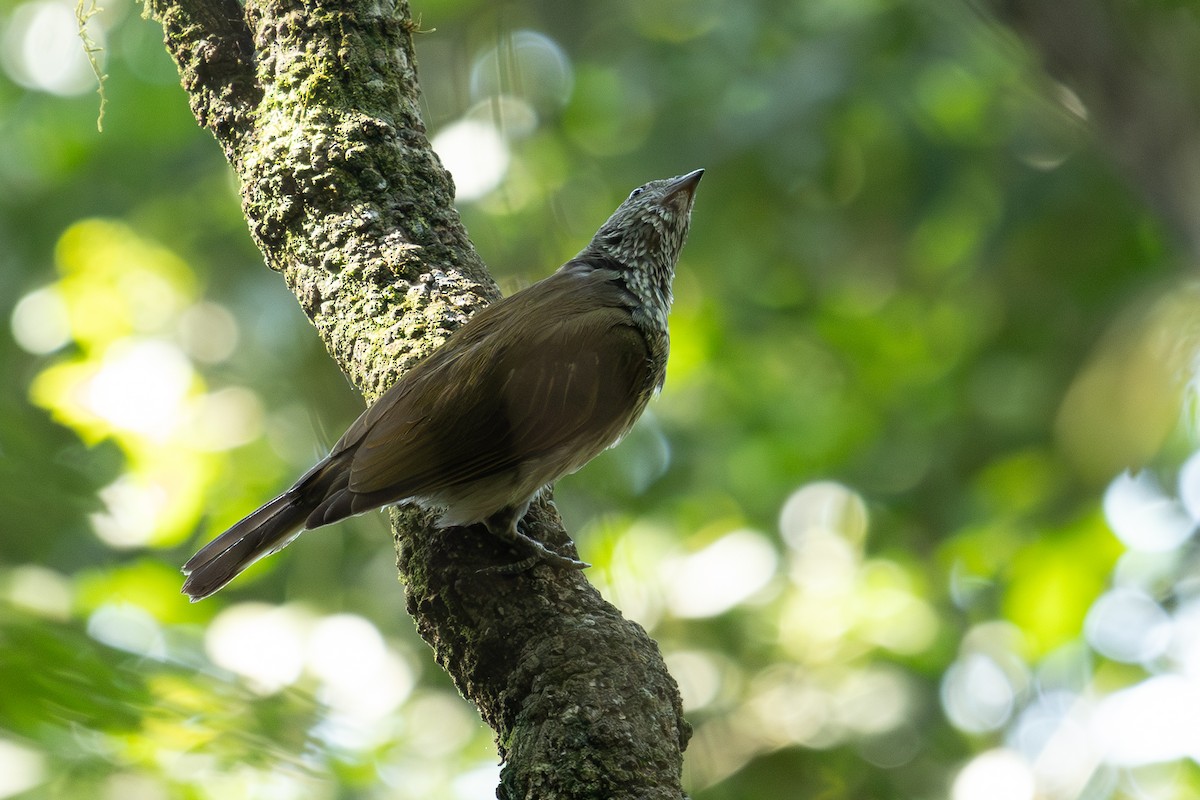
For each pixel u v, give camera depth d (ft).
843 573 47.39
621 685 16.51
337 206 20.79
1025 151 46.32
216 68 21.58
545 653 16.99
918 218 47.75
